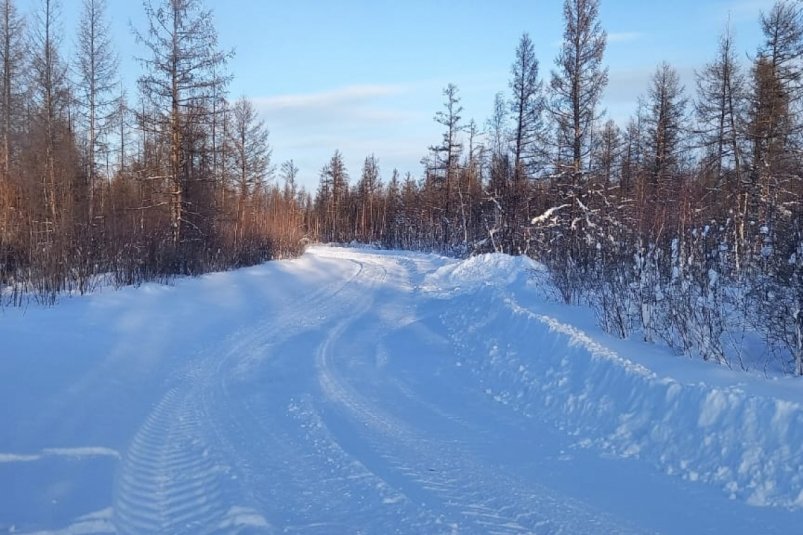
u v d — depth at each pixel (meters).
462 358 10.98
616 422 6.80
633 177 27.78
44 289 15.21
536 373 8.83
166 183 25.36
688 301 8.98
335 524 4.66
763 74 22.98
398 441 6.69
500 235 29.95
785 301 8.48
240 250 29.17
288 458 6.13
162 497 5.18
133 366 9.59
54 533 4.25
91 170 27.48
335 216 76.38
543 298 14.81
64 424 6.46
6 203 18.19
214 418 7.51
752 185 20.17
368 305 18.58
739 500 5.05
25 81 28.05
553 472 5.78
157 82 23.98
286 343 12.50
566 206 23.05
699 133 26.41
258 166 39.53
